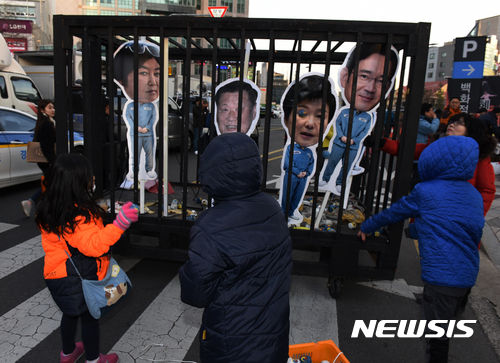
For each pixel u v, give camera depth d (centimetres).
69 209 185
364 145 313
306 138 317
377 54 292
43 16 6844
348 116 309
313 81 305
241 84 290
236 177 143
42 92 1186
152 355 250
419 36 271
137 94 306
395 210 217
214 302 141
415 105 279
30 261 385
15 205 573
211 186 146
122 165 462
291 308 316
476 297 347
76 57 913
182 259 328
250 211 144
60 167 185
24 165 620
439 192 201
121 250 332
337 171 323
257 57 451
